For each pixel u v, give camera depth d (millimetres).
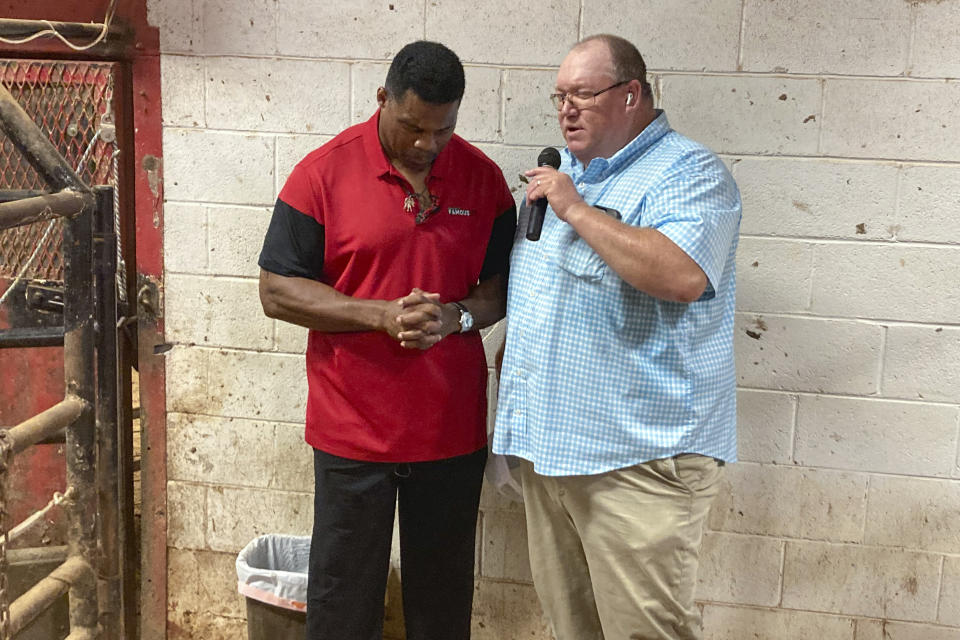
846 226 2359
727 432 2043
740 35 2318
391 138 1952
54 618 2438
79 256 1856
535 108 2432
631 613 1986
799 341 2426
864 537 2484
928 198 2316
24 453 2748
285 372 2645
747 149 2363
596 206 1971
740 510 2529
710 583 2582
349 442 2078
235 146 2553
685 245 1799
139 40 2537
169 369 2691
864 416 2434
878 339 2393
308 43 2479
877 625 2518
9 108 1790
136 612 2889
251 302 2623
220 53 2514
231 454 2711
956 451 2406
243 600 2787
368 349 2051
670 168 1902
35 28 2527
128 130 2615
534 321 1992
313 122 2516
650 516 1938
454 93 1860
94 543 1950
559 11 2377
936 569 2465
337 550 2131
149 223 2623
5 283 2637
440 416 2082
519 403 2041
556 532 2158
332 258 2045
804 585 2535
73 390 1893
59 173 1809
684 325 1909
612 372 1923
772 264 2404
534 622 2672
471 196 2088
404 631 2732
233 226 2594
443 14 2420
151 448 2738
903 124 2295
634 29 2357
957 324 2355
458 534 2193
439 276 2053
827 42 2289
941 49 2252
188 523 2770
